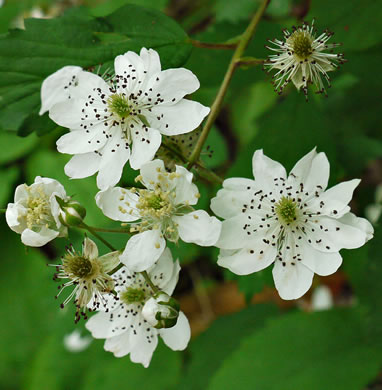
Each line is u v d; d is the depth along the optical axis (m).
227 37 0.26
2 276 0.35
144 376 0.32
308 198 0.21
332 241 0.21
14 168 0.32
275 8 0.30
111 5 0.29
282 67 0.22
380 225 0.25
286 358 0.28
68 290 0.22
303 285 0.21
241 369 0.28
